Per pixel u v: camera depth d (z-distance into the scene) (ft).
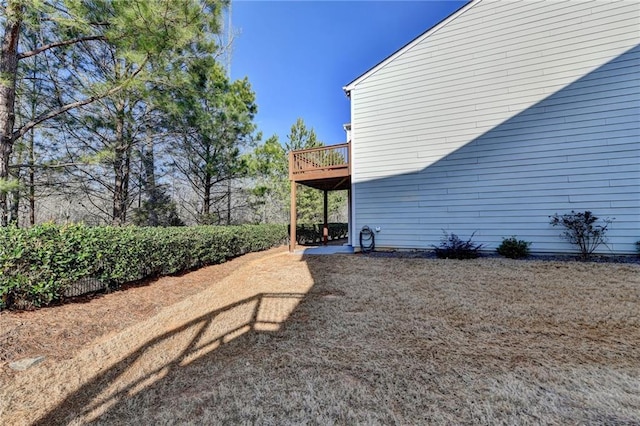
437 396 6.56
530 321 10.54
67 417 6.57
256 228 34.06
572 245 20.59
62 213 34.65
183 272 21.75
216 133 34.55
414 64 25.50
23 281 12.21
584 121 20.45
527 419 5.72
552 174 21.18
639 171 19.11
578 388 6.63
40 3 14.66
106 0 16.70
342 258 24.53
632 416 5.68
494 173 22.80
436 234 24.52
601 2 20.21
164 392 7.33
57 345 10.16
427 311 11.93
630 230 19.22
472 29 23.61
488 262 19.98
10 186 15.65
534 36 21.83
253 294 15.37
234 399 6.78
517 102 22.21
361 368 7.89
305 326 10.93
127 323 12.45
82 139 28.04
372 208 26.78
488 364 7.83
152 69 18.93
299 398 6.70
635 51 19.40
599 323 10.14
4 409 6.89
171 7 16.39
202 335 10.71
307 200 64.64
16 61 17.35
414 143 25.43
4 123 16.90
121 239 16.44
